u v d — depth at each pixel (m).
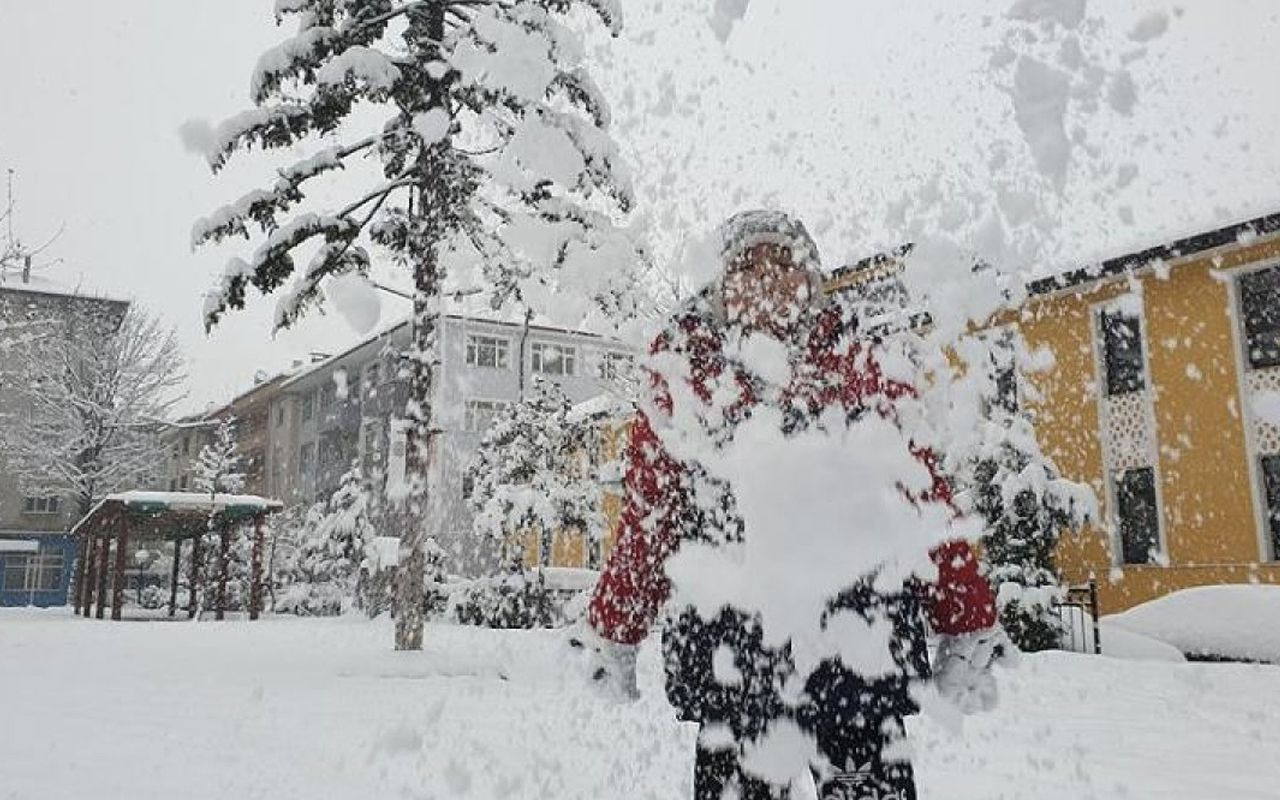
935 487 1.18
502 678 5.29
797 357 1.21
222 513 18.95
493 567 17.53
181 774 2.59
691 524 1.23
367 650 8.08
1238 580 10.74
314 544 21.73
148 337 29.75
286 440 36.56
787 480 1.12
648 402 1.28
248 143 8.06
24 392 28.58
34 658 7.28
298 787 2.36
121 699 4.62
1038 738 3.37
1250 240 10.55
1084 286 11.74
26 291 29.84
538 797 1.97
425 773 2.38
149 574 31.70
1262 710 4.49
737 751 1.17
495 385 17.16
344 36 8.13
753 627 1.15
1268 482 10.72
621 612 1.30
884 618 1.13
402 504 7.71
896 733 1.16
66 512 35.59
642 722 2.76
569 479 16.69
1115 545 11.96
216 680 5.66
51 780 2.52
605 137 4.70
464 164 7.47
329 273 8.56
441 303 7.77
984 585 1.23
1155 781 2.78
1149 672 6.54
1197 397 11.22
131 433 29.50
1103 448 11.97
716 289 1.27
